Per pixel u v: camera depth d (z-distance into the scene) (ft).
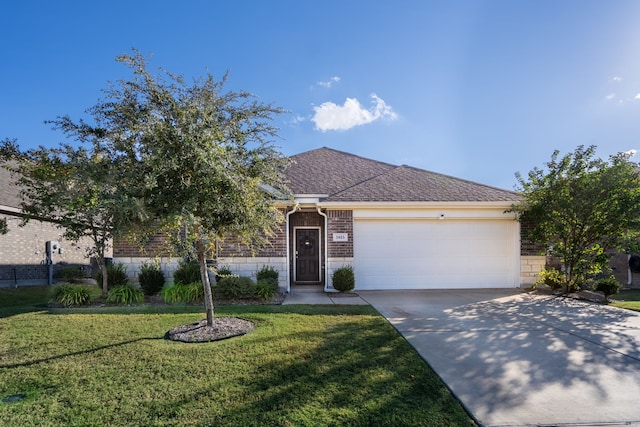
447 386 13.89
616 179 31.68
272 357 16.63
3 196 43.34
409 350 17.72
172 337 19.93
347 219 38.93
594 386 13.99
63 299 30.07
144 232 18.52
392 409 12.01
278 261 37.88
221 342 18.92
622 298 35.65
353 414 11.67
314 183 45.37
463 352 17.76
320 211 39.42
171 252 20.97
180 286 32.35
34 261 49.26
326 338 19.56
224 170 17.88
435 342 19.35
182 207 17.02
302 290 38.93
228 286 31.81
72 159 17.95
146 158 16.99
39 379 14.43
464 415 11.71
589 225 34.06
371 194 40.32
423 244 39.96
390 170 49.29
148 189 16.93
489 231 40.32
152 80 18.30
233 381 14.08
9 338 19.92
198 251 21.44
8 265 45.65
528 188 36.65
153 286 34.73
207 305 21.54
